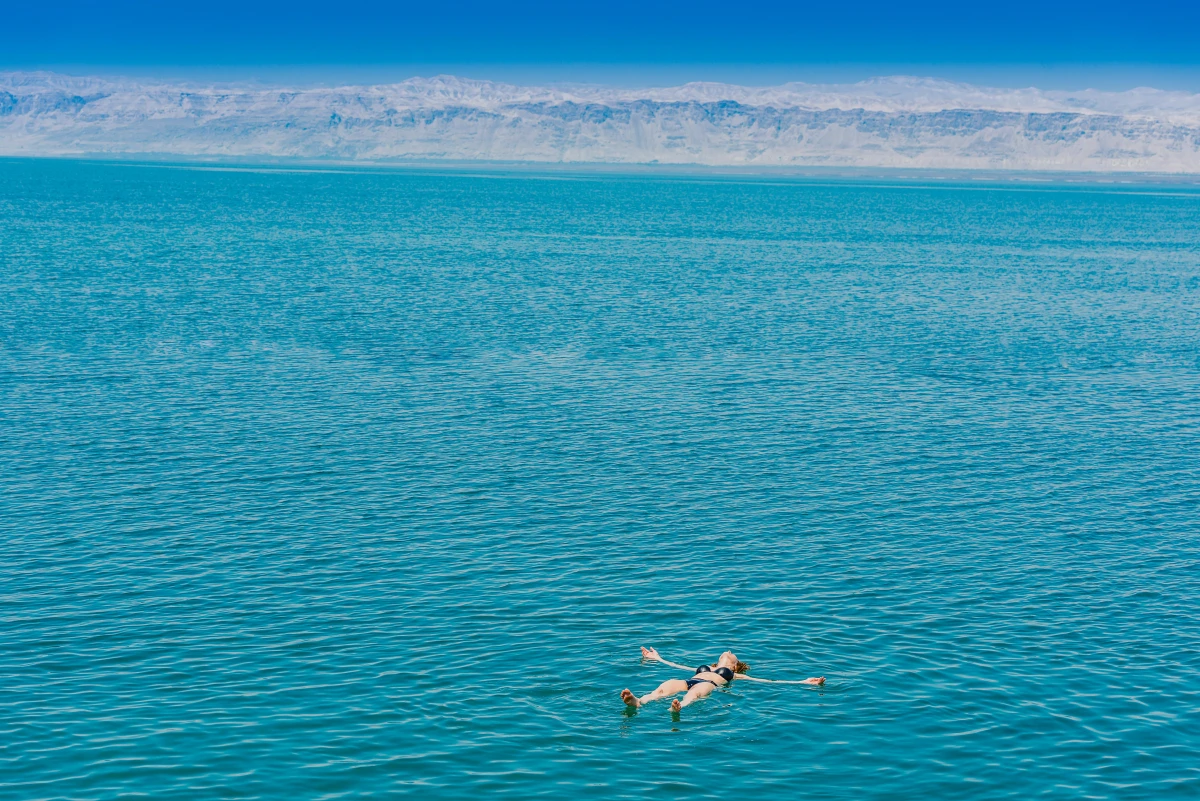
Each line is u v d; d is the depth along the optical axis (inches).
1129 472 1804.9
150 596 1198.3
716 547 1393.9
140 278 4010.8
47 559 1304.1
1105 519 1550.2
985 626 1162.0
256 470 1695.4
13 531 1397.6
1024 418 2182.6
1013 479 1747.0
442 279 4286.4
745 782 863.1
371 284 4060.0
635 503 1574.8
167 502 1529.3
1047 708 984.9
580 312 3452.3
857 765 888.9
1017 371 2677.2
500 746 902.4
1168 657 1095.0
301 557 1326.3
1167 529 1510.8
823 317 3511.3
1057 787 865.5
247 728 920.9
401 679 1013.2
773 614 1180.5
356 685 999.6
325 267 4611.2
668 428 2026.3
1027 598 1243.8
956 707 982.4
